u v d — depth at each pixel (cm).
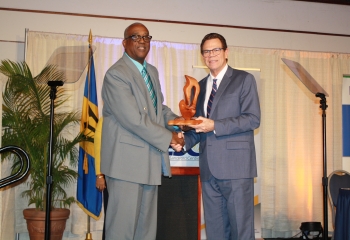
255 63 480
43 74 355
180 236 288
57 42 438
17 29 442
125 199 230
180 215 288
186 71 465
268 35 497
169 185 288
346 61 505
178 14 477
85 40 445
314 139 487
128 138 233
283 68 486
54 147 380
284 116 480
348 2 511
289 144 482
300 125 486
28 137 370
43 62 434
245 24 493
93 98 395
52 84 275
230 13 490
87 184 385
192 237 289
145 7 469
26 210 378
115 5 462
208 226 263
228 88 259
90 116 388
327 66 499
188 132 279
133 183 231
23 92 371
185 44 468
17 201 419
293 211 476
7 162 392
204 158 261
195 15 481
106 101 240
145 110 236
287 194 475
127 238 229
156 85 256
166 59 462
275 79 481
